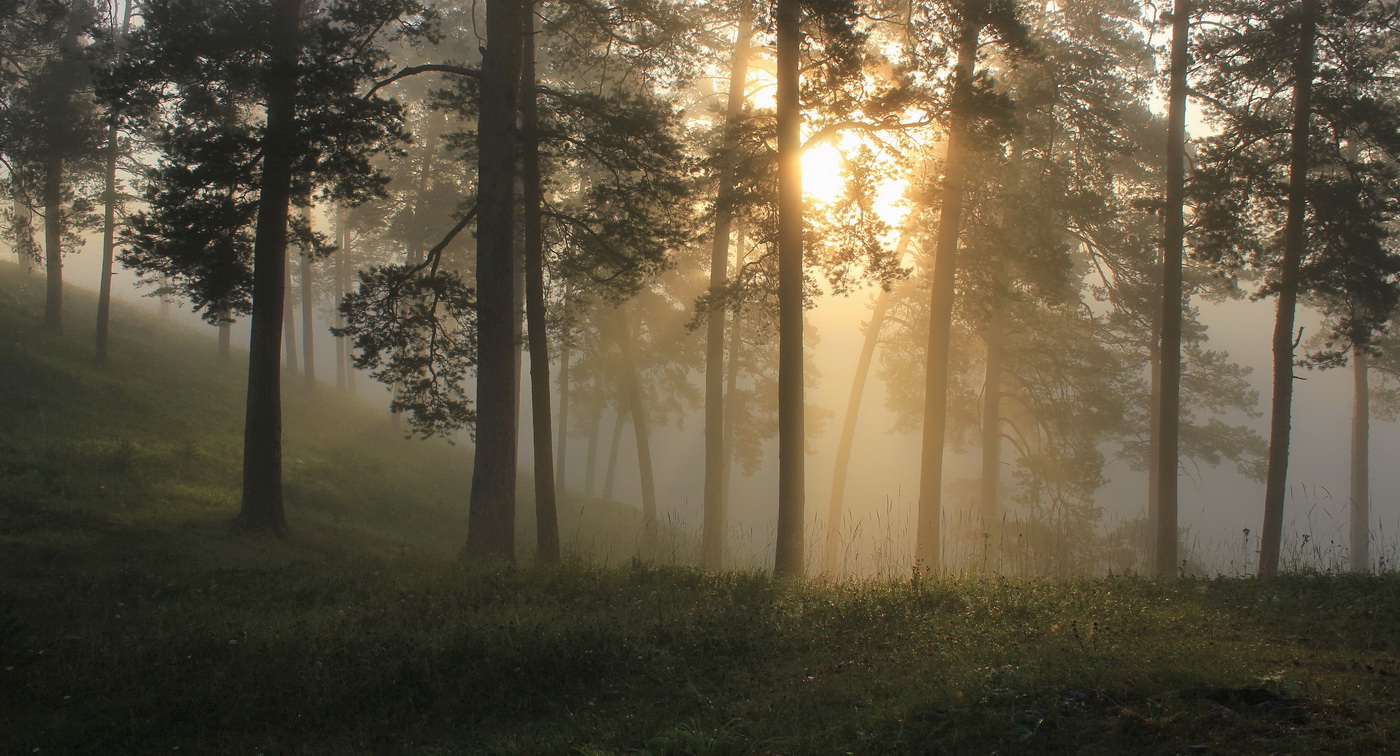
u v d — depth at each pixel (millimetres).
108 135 27469
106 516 15719
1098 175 23625
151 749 6512
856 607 9148
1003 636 7188
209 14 18172
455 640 8125
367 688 7398
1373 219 17812
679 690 6793
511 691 7250
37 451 18672
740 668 7301
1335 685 5215
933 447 20094
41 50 27734
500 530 15703
